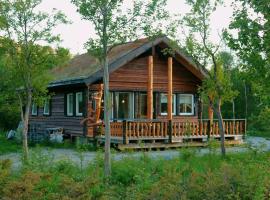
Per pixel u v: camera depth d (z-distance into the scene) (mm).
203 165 13422
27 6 15992
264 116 12125
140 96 26266
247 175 7094
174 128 23906
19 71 16609
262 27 10609
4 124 34719
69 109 27828
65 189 6621
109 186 10055
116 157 17969
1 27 15906
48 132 26953
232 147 23969
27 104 16734
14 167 12547
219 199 6648
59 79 26219
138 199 6836
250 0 10680
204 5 17906
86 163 14961
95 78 23234
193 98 27812
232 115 44094
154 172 11117
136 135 22688
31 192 6414
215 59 18141
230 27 11773
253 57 10773
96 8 12555
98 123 23891
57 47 16781
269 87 11016
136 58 25891
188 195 6684
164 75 26781
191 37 18234
